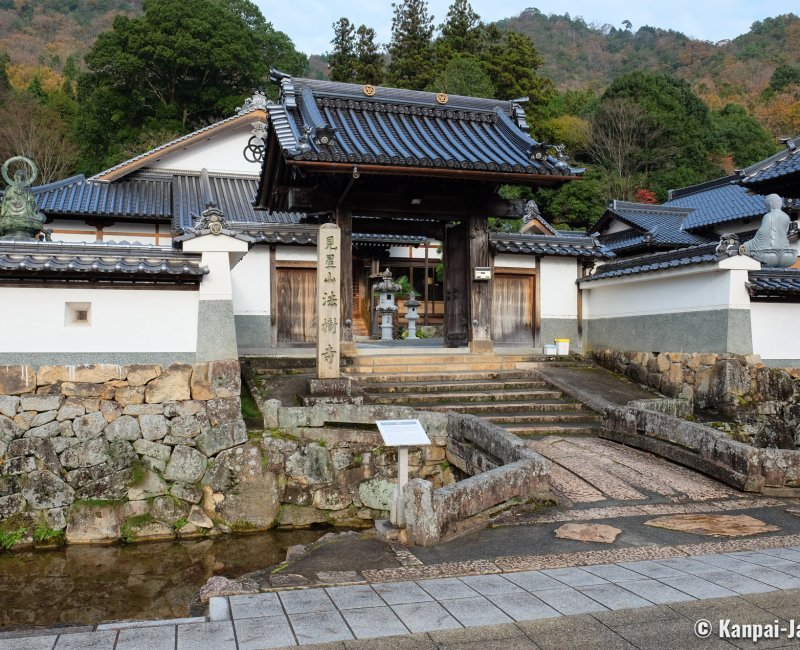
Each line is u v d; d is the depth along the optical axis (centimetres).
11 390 937
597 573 526
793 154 1370
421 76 4350
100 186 2264
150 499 938
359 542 616
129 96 3712
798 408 1220
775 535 638
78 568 807
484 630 414
